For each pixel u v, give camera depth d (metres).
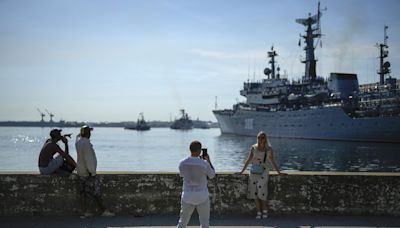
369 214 8.57
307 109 91.56
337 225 7.88
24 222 7.96
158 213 8.59
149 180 8.61
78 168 8.02
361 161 49.16
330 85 93.25
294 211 8.62
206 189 6.71
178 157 66.62
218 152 71.94
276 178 8.64
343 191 8.61
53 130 8.77
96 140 137.88
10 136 184.88
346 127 79.81
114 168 50.06
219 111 131.50
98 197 8.12
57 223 7.89
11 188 8.43
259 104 111.62
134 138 159.50
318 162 49.53
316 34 101.62
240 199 8.66
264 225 7.84
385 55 83.69
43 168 8.48
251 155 8.48
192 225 7.74
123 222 7.98
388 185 8.57
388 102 74.94
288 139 94.25
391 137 72.19
